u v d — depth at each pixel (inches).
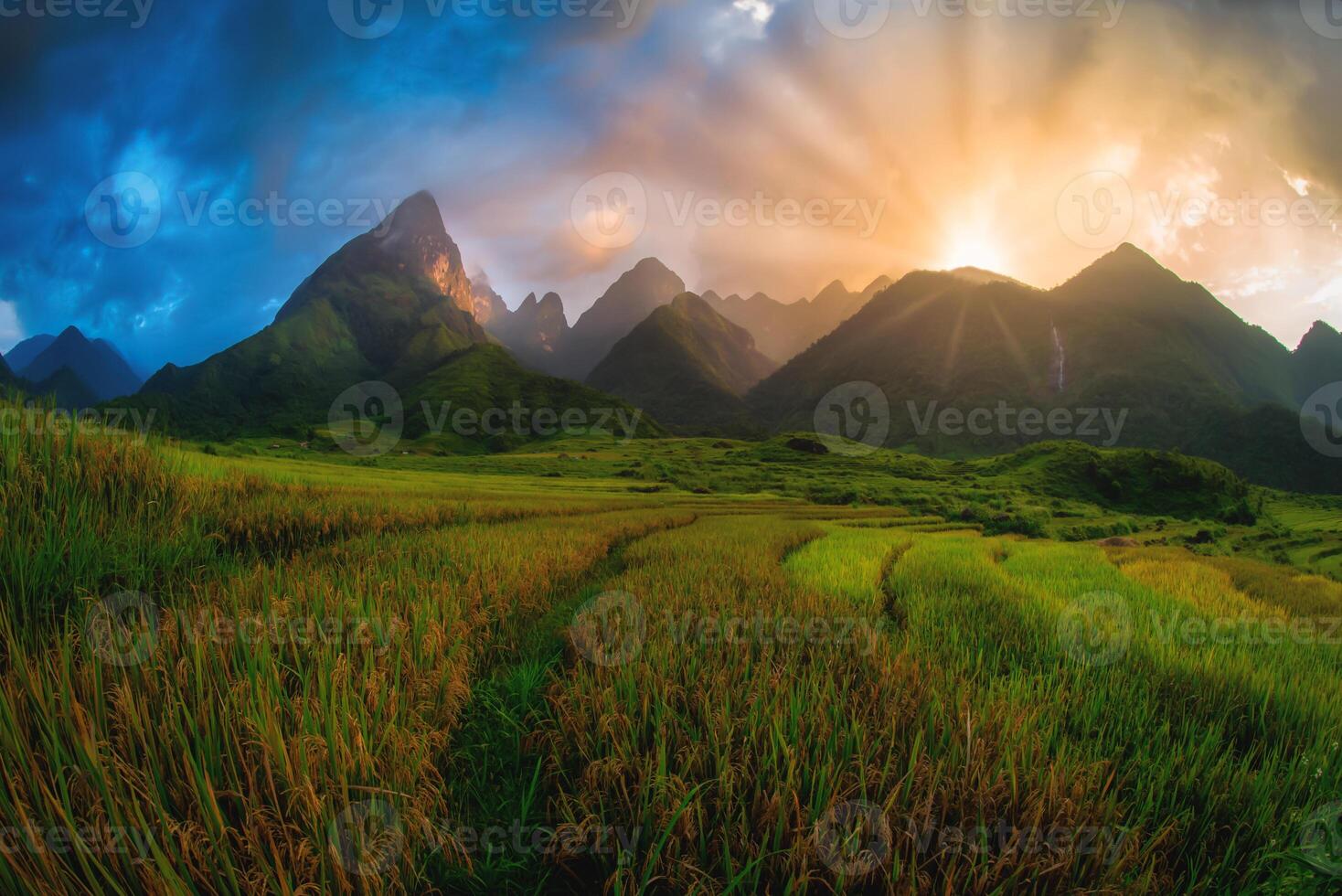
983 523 2625.5
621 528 801.6
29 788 104.0
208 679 145.6
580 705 176.1
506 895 124.5
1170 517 4151.1
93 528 245.9
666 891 115.9
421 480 2332.7
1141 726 183.8
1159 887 122.6
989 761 141.7
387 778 134.4
